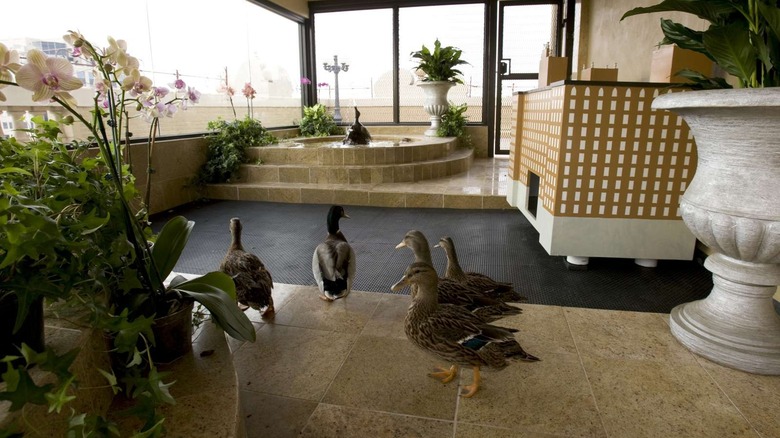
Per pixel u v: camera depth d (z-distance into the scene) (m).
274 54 8.13
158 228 4.38
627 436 1.50
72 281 1.12
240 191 5.54
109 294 1.42
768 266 1.84
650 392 1.71
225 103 6.93
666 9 1.92
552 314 2.33
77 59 1.54
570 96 2.67
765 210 1.66
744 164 1.71
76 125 3.85
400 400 1.69
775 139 1.61
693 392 1.71
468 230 4.05
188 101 1.92
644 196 2.79
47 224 1.00
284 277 2.98
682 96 1.76
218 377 1.53
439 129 8.10
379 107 9.29
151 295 1.54
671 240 2.85
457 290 1.98
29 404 0.98
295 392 1.74
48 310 1.38
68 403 1.11
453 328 1.63
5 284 1.02
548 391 1.72
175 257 1.70
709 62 3.00
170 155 5.11
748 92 1.53
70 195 1.27
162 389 1.07
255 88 7.64
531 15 8.04
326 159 5.94
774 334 1.86
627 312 2.35
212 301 1.55
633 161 2.74
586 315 2.32
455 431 1.53
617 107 2.67
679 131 2.67
